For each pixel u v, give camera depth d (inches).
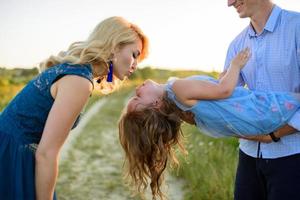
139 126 153.6
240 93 148.4
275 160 147.3
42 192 129.0
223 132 151.3
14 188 134.1
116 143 478.9
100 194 280.2
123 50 137.8
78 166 359.6
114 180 312.5
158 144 154.2
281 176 146.3
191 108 147.9
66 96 128.5
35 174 133.1
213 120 147.3
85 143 471.5
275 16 147.9
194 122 157.2
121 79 141.6
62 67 132.0
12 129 136.0
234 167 272.5
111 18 138.5
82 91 129.8
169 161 161.9
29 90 136.8
